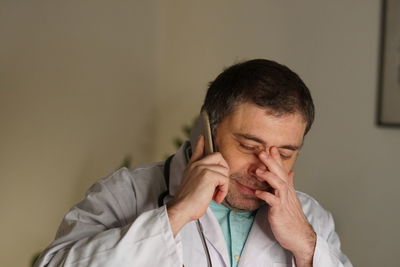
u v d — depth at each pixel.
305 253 1.13
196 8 2.83
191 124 2.69
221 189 1.02
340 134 2.26
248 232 1.19
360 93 2.20
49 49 2.31
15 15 2.16
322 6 2.29
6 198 2.20
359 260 2.24
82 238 1.07
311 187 2.36
